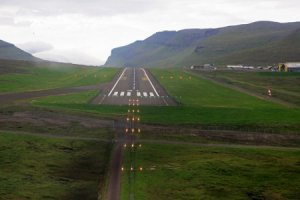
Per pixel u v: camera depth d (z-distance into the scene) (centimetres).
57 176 7694
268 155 9006
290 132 10769
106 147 9344
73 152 9031
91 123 11094
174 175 7681
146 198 6550
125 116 11981
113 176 7556
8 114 11788
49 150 9050
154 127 10850
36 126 10681
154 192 6856
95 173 7900
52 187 7138
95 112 12375
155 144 9606
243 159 8712
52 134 10181
